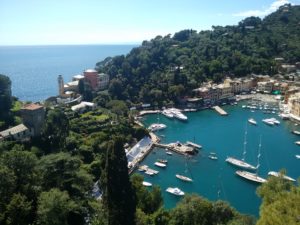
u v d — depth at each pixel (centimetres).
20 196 6888
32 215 7175
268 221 4625
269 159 16338
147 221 8694
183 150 17275
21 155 8081
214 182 13850
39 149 13338
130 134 18912
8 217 6619
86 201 8562
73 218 7906
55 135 14338
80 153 14138
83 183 8694
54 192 7081
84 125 18238
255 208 11850
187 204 8825
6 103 16050
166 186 13538
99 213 8144
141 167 15112
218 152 17325
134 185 10062
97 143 15550
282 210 4703
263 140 19350
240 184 13638
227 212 8612
